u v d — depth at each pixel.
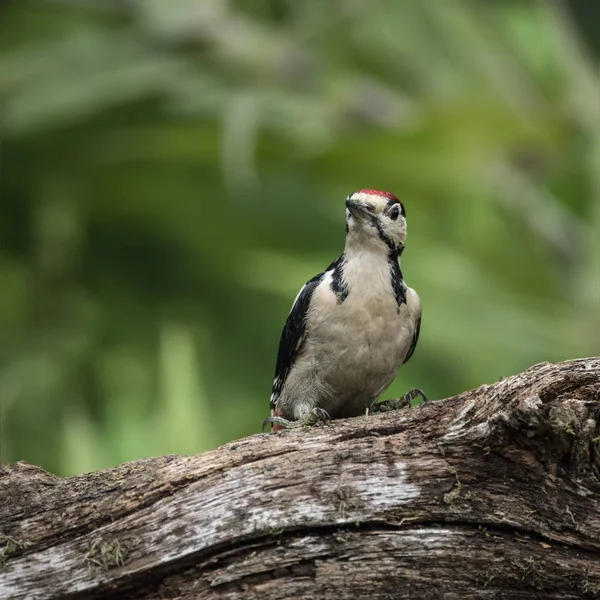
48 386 14.38
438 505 6.55
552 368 6.68
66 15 17.72
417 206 15.16
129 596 6.55
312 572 6.50
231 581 6.48
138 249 15.88
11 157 15.86
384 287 8.40
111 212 15.95
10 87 15.74
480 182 14.85
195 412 11.21
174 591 6.52
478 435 6.53
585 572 6.50
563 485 6.50
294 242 15.41
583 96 14.76
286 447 6.73
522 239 14.74
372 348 8.42
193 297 15.59
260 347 15.30
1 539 6.55
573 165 14.93
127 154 15.08
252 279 15.45
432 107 14.81
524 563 6.50
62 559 6.53
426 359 14.13
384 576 6.48
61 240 15.52
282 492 6.56
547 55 14.96
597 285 14.08
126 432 11.34
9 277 15.43
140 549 6.52
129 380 14.84
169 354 11.39
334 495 6.55
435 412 6.77
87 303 15.38
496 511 6.53
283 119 14.59
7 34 17.72
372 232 8.45
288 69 15.66
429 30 15.23
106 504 6.62
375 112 15.05
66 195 15.77
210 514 6.54
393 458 6.63
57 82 15.60
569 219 14.88
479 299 14.18
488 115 14.49
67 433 11.09
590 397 6.64
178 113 15.16
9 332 14.96
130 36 16.19
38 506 6.63
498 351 13.99
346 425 6.82
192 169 15.40
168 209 15.77
